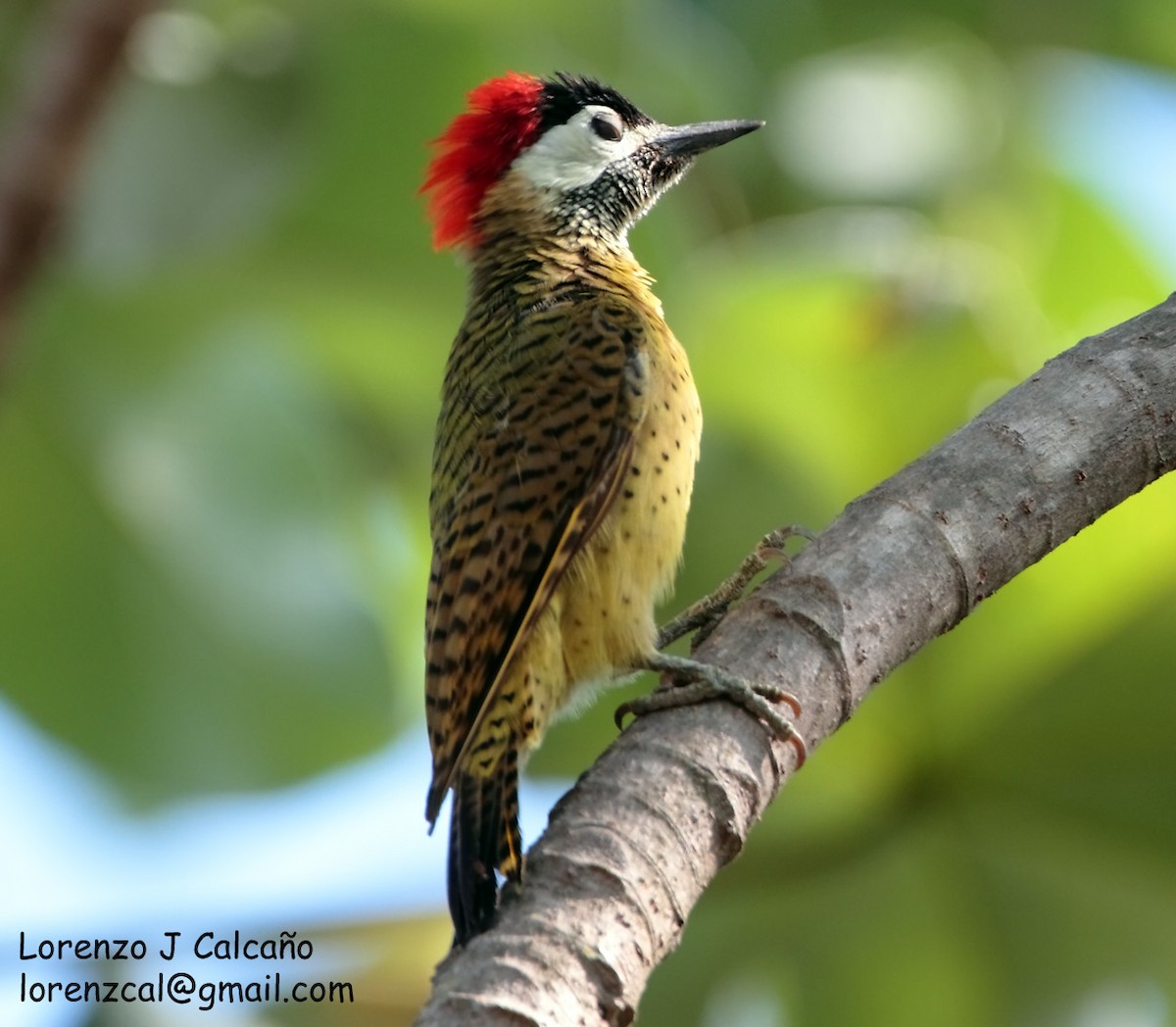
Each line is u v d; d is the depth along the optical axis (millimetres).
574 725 11039
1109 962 10367
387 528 12242
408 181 11492
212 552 10891
